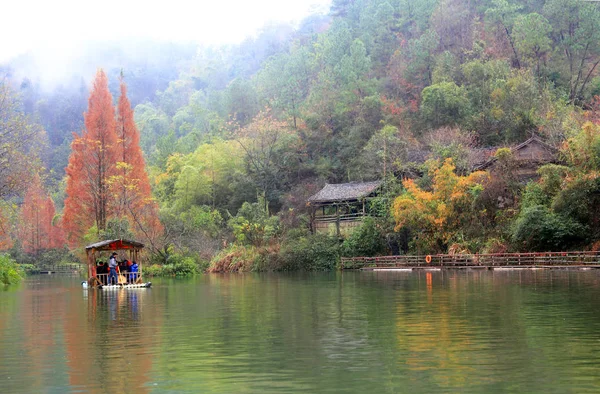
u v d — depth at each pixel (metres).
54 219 101.62
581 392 10.68
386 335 16.62
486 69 85.31
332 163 89.62
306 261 62.88
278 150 90.38
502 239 52.94
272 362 13.52
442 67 91.56
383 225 62.81
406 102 95.44
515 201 55.72
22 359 14.41
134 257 41.75
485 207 56.00
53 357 14.59
